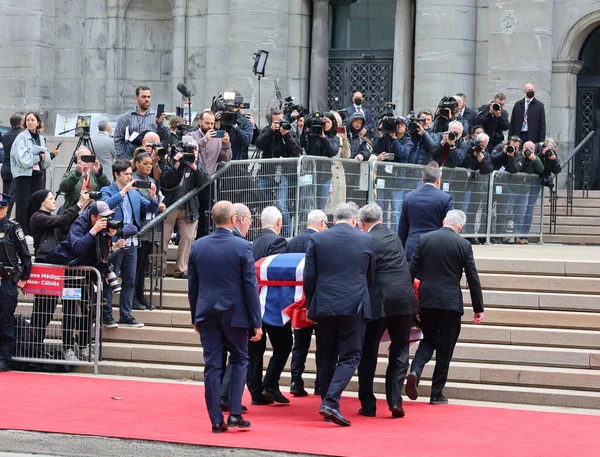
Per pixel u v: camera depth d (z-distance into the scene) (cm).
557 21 2419
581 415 1132
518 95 2331
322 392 1109
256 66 1981
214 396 1027
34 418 1066
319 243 1093
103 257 1341
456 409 1160
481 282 1419
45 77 2658
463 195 1811
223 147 1596
